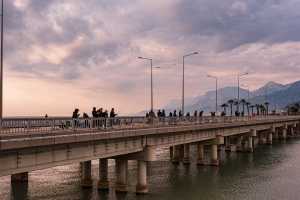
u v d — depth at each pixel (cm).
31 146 3538
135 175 6869
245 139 11775
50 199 5188
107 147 4931
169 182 6531
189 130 7312
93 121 4844
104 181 5784
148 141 5888
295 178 7088
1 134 3438
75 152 4325
